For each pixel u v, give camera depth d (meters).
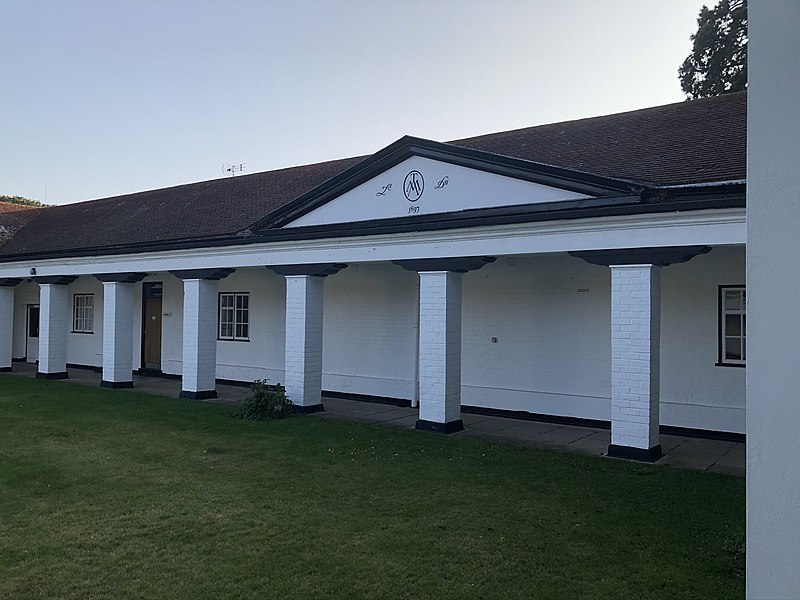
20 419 11.93
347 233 11.90
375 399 15.00
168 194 21.27
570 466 8.61
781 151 2.60
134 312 20.66
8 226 24.31
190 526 6.14
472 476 8.07
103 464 8.52
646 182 9.23
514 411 12.89
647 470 8.38
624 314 9.11
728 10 26.12
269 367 17.14
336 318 15.84
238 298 18.05
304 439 10.29
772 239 2.60
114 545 5.63
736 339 10.75
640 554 5.51
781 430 2.55
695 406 11.02
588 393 12.00
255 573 5.07
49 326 18.50
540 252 9.77
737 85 24.91
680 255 8.65
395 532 6.02
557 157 11.60
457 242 10.68
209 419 12.06
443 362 10.95
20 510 6.57
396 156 11.41
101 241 17.97
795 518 2.50
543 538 5.89
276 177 18.92
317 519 6.37
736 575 5.09
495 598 4.69
